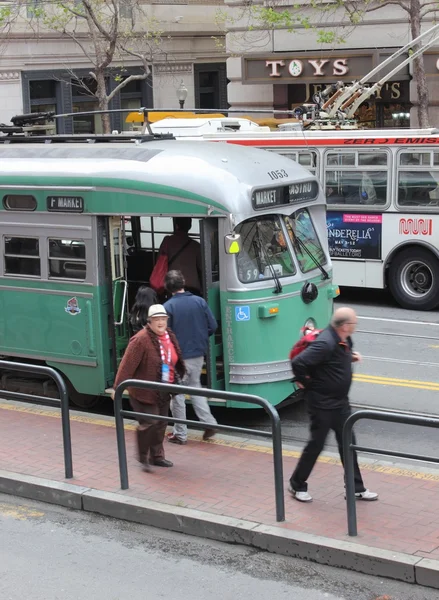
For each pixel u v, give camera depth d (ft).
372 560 26.71
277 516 29.32
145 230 45.93
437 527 28.55
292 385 41.04
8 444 37.65
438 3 89.40
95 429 39.47
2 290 43.47
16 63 121.60
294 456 35.73
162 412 34.17
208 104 146.10
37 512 32.35
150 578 27.25
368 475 33.24
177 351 34.76
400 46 100.17
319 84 107.14
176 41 137.90
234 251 38.29
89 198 40.37
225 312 39.09
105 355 41.19
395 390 45.96
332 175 67.15
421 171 63.82
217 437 38.27
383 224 65.77
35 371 34.06
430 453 37.22
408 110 101.19
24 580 27.20
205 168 39.11
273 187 40.37
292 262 41.29
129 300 45.37
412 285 66.08
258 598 25.86
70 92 128.47
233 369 39.45
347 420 27.45
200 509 30.60
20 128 49.01
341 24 100.53
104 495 32.04
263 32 109.70
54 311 42.06
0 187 42.93
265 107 112.98
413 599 25.45
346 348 29.63
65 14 113.09
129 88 136.26
